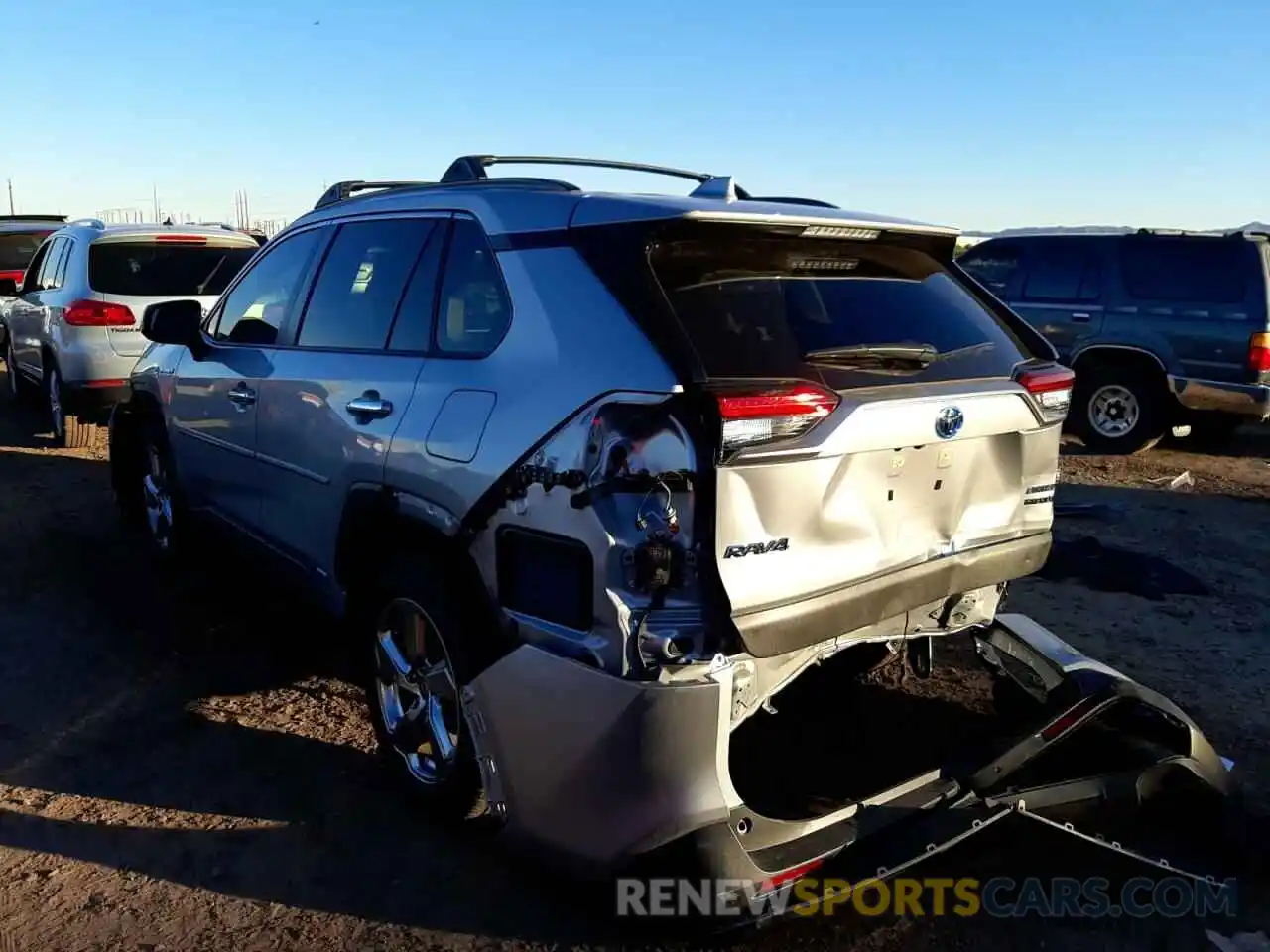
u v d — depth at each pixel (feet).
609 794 8.64
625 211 9.25
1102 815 10.87
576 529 8.68
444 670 10.71
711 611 8.36
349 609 12.16
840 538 9.09
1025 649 11.86
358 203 13.41
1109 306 34.19
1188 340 32.71
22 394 36.83
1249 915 10.01
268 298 14.94
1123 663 16.01
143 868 10.42
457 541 9.96
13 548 20.57
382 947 9.30
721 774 8.68
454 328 10.82
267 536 14.56
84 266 27.61
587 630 8.71
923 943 9.53
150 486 19.84
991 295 11.73
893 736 13.08
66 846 10.75
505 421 9.49
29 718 13.53
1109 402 34.91
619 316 8.94
